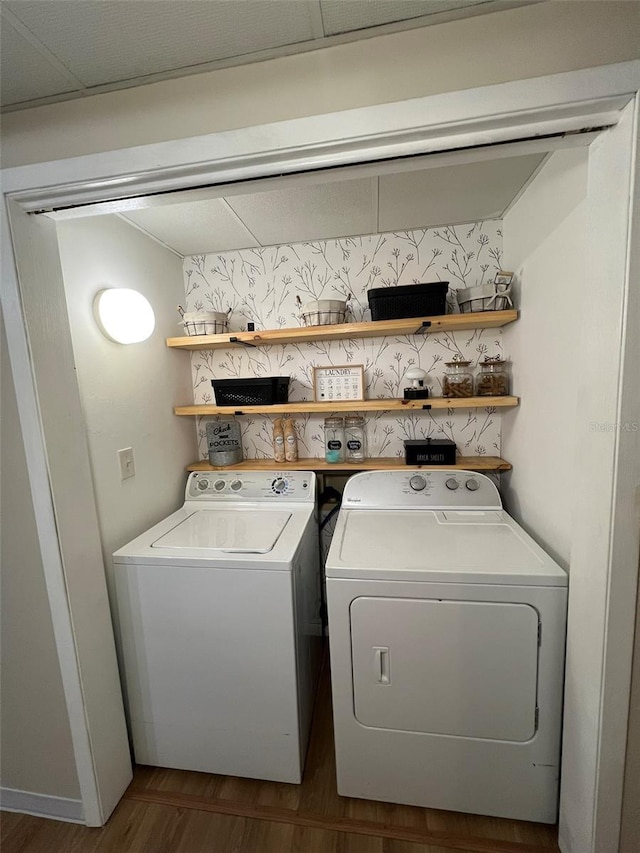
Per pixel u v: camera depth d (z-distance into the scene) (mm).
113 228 1391
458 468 1613
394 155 815
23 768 1229
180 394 1817
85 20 708
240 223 1525
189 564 1209
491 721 1095
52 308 1056
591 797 929
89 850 1130
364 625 1118
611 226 788
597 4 711
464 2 710
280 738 1231
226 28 739
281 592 1169
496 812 1129
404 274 1697
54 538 1058
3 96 884
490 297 1453
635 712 883
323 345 1808
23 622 1144
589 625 918
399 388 1770
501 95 739
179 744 1299
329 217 1514
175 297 1801
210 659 1236
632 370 779
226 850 1109
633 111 709
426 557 1158
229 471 1757
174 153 859
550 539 1215
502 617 1055
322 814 1184
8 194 940
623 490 817
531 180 1289
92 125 900
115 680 1254
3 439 1056
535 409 1325
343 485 1893
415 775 1155
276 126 815
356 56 788
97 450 1276
